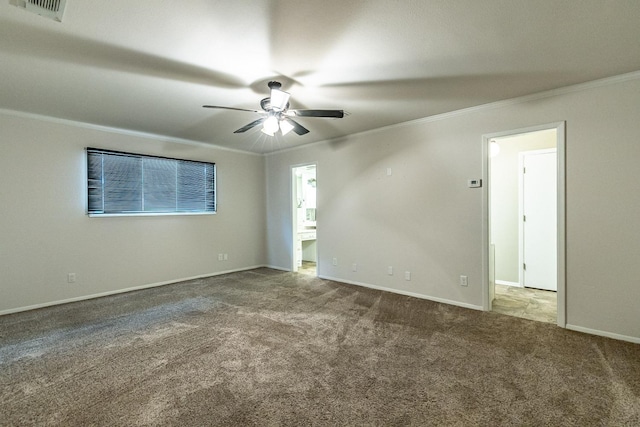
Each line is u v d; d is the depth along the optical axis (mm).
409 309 3473
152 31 1933
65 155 3828
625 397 1839
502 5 1700
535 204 4422
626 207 2605
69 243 3859
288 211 5723
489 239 3418
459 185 3553
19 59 2271
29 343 2641
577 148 2811
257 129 4242
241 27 1895
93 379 2078
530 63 2389
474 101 3225
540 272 4387
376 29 1923
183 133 4492
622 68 2482
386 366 2225
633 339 2582
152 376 2111
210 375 2121
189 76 2580
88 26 1872
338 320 3146
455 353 2414
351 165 4613
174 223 4848
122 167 4301
